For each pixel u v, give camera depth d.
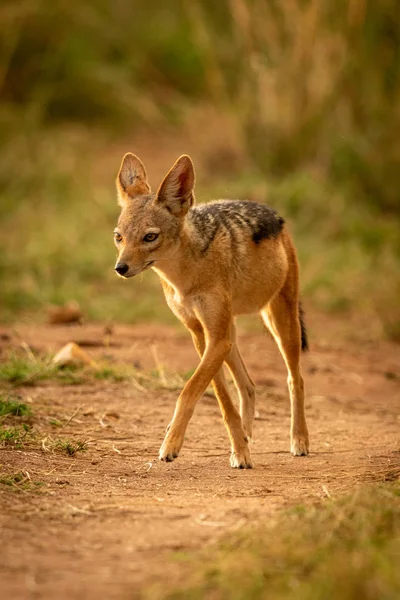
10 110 25.31
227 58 23.98
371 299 17.61
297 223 20.53
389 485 7.30
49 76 27.19
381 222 20.75
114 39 28.22
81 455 8.75
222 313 8.88
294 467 8.77
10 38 25.86
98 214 21.27
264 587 5.30
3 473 7.79
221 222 9.27
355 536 6.02
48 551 5.94
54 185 22.70
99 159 24.95
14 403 9.97
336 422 11.00
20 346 13.49
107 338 14.45
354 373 13.76
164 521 6.61
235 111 23.42
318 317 17.05
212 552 5.84
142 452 9.04
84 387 11.45
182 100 27.17
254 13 22.28
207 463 8.81
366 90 22.02
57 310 15.59
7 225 20.91
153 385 11.70
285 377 13.18
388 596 5.16
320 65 22.05
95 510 6.88
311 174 21.91
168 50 28.55
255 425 10.63
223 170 23.64
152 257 8.84
